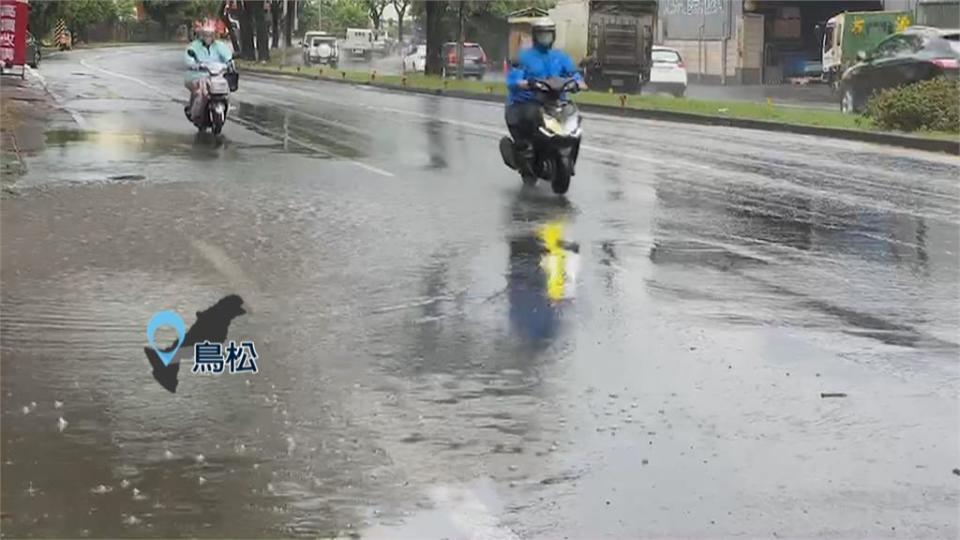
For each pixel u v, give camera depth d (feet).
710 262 32.94
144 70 160.86
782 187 49.75
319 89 136.56
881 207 44.24
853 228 39.32
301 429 18.88
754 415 19.88
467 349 23.66
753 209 43.11
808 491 16.71
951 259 34.01
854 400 20.76
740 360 23.16
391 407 20.02
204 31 68.69
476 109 101.04
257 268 30.78
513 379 21.70
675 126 86.33
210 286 28.60
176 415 19.45
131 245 33.35
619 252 34.06
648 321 26.13
